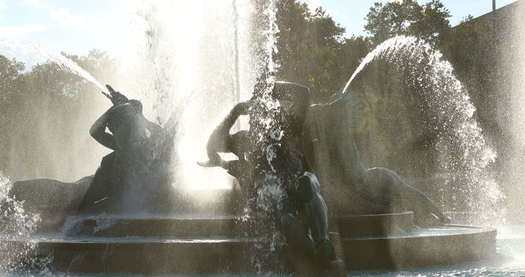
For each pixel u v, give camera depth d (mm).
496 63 47562
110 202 13078
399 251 11109
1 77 59594
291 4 49906
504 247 14398
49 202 14023
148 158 13164
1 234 13430
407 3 50938
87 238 11422
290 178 10641
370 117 41844
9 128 59344
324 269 9945
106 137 13539
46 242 10766
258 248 10430
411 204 13945
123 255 10367
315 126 12461
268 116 11250
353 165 12539
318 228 10086
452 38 48312
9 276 10320
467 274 10281
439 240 11500
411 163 43344
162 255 10320
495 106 46844
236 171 11719
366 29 52500
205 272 10305
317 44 49656
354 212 12500
